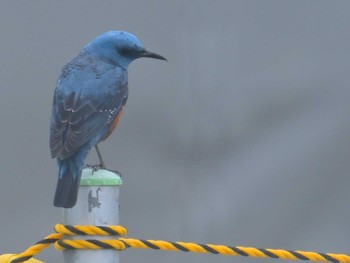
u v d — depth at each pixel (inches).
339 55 603.8
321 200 554.9
